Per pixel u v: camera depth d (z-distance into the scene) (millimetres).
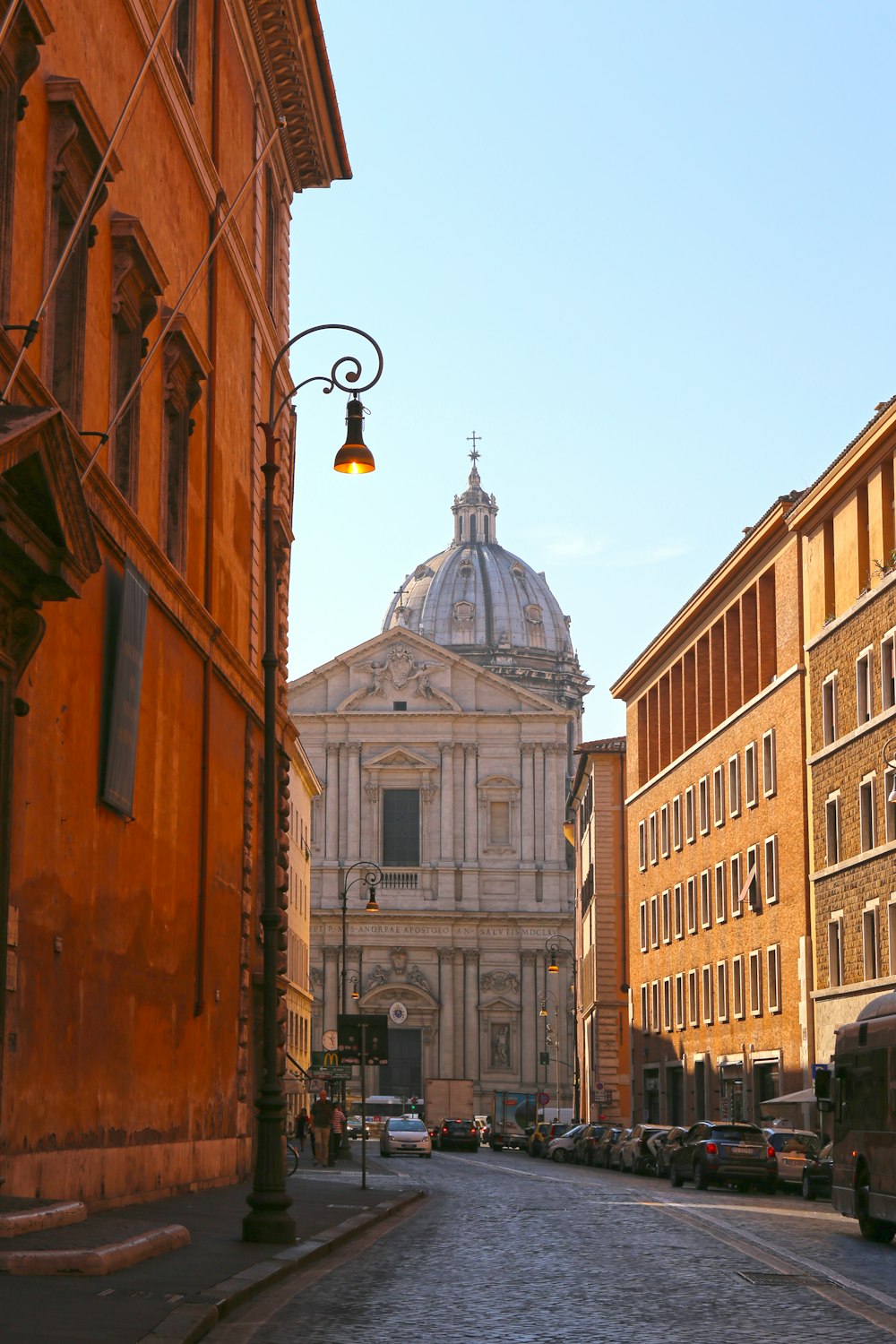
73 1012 23312
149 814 28000
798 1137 46188
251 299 37625
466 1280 18156
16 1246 15797
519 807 126000
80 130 22703
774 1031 59594
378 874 124438
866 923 50938
